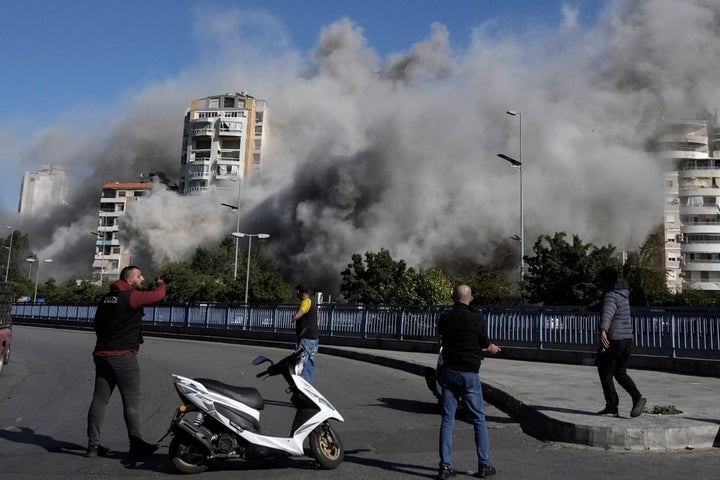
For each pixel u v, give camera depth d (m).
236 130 110.06
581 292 33.03
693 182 78.31
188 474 5.79
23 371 14.13
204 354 19.27
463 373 5.66
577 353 15.18
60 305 42.34
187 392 5.86
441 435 5.69
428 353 19.08
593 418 7.40
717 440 6.90
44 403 9.78
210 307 30.03
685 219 78.44
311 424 5.99
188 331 30.97
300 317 10.46
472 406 5.71
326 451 6.03
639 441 6.74
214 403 5.82
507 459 6.34
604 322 7.42
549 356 15.94
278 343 24.89
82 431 7.70
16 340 24.83
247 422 5.91
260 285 46.00
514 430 7.86
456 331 5.76
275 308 26.22
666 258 77.88
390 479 5.63
